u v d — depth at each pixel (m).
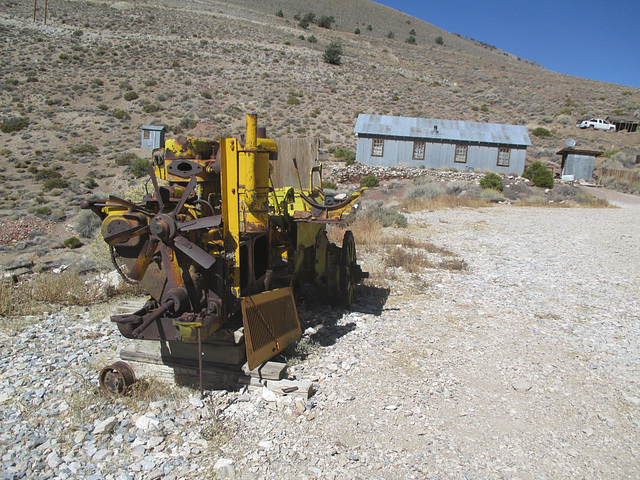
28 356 5.26
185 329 3.97
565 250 13.28
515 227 17.22
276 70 64.19
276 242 5.57
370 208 18.17
